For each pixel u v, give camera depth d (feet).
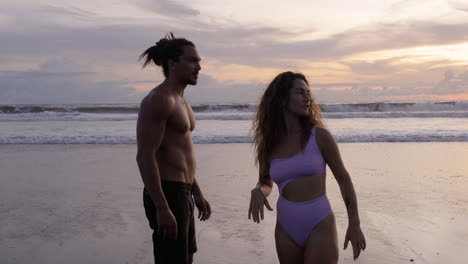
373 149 38.34
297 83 9.31
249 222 17.66
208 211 11.95
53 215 19.03
